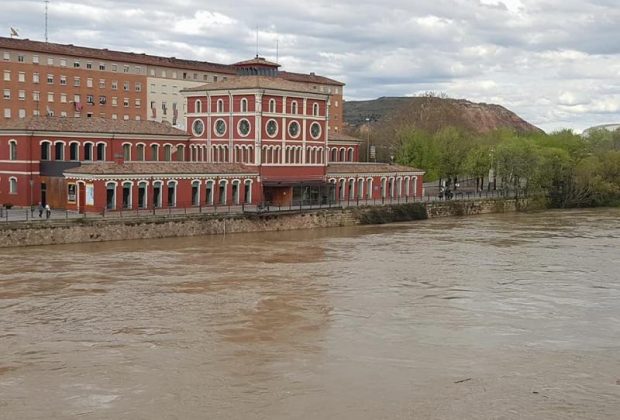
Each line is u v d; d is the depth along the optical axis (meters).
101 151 89.81
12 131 82.62
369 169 110.19
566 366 35.28
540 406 30.11
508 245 75.50
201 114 98.88
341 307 46.34
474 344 38.72
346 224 93.19
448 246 74.12
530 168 126.19
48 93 128.62
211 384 32.12
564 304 48.16
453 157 132.00
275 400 30.36
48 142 84.25
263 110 92.88
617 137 190.50
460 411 29.50
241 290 50.69
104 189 75.94
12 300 46.25
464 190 139.12
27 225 66.12
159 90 145.75
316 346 37.91
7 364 34.38
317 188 100.12
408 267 60.97
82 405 29.62
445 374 33.84
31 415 28.56
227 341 38.53
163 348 37.12
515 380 33.19
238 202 90.69
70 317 42.66
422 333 40.66
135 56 143.38
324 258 65.00
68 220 68.56
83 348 36.94
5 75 122.81
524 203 123.50
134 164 80.56
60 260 60.06
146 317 43.03
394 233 85.25
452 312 45.53
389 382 32.66
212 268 58.75
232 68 159.50
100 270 56.50
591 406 30.17
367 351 37.22
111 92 137.88
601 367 35.19
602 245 76.06
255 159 92.81
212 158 98.00
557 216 110.94
